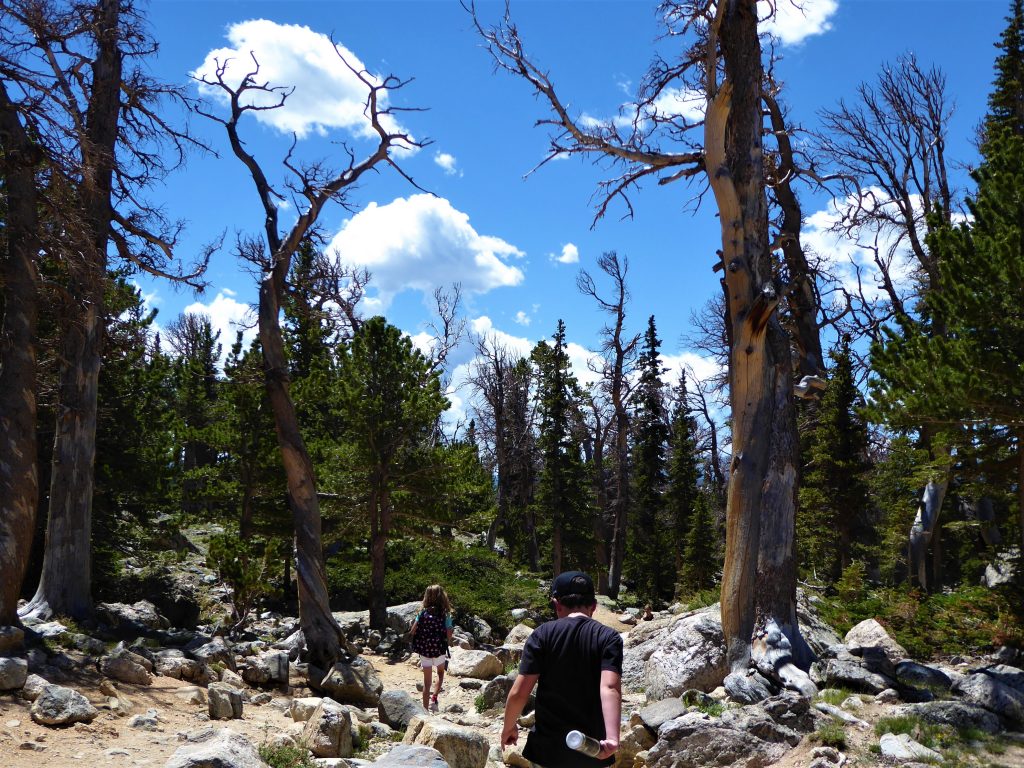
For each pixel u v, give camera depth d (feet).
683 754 28.91
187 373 117.91
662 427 172.45
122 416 79.20
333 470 82.69
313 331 122.93
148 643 48.78
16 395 42.91
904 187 89.10
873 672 36.11
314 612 53.88
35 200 45.47
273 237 60.23
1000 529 81.92
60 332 53.36
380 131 62.44
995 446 49.03
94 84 56.85
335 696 45.62
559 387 157.07
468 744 28.84
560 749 14.34
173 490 93.91
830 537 93.04
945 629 48.32
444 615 44.09
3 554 41.19
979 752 27.04
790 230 67.21
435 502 82.07
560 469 151.84
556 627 15.15
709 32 42.75
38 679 33.24
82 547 53.52
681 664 39.93
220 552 61.36
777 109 67.05
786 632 38.75
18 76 44.32
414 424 81.82
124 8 57.11
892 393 47.14
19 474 42.32
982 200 46.75
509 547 182.09
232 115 60.90
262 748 28.94
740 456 41.24
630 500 177.58
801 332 70.64
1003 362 42.55
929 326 65.21
